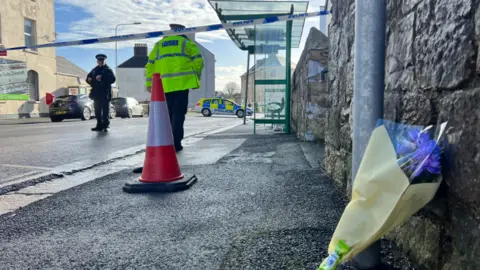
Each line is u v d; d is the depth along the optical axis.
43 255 1.99
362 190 1.40
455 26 1.39
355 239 1.38
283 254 1.93
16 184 3.59
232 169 4.23
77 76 29.67
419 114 1.71
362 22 1.75
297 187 3.31
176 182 3.35
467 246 1.30
